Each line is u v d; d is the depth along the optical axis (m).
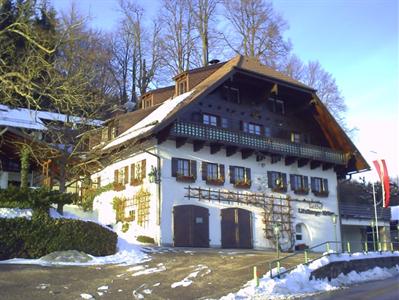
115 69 52.38
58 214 20.67
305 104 37.28
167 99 38.66
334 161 37.59
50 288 14.31
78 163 27.92
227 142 30.98
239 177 32.47
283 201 34.31
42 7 23.22
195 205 29.67
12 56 22.23
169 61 53.47
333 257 19.97
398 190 59.84
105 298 13.62
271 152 33.38
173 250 24.30
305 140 37.97
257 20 50.72
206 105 32.22
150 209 28.94
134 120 35.94
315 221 36.25
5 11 23.62
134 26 56.19
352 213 39.88
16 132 27.50
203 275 16.69
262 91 34.97
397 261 25.50
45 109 35.00
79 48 31.56
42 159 27.02
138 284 15.39
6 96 21.53
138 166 30.69
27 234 18.62
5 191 19.31
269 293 14.72
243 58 36.69
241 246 31.09
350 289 16.69
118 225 31.31
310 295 14.95
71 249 19.39
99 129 27.58
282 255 22.27
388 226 43.19
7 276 15.33
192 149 30.45
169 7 53.91
